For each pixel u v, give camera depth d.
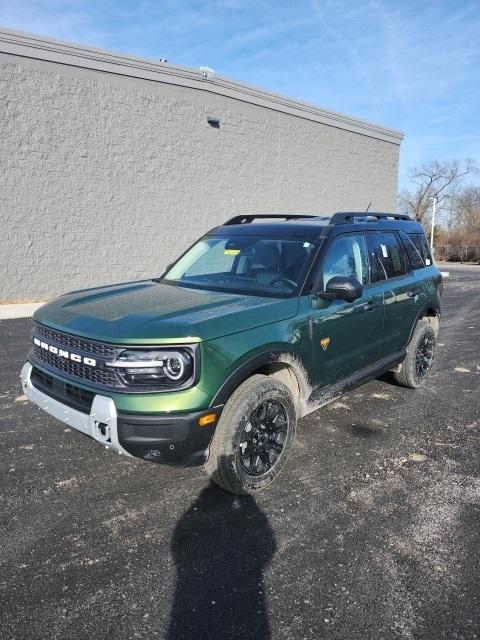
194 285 4.18
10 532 2.92
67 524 3.01
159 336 2.86
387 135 20.62
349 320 4.11
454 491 3.46
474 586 2.53
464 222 48.34
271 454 3.43
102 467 3.72
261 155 15.51
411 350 5.37
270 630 2.24
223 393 3.00
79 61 11.05
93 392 2.96
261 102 15.23
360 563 2.70
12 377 5.83
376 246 4.81
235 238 4.52
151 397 2.82
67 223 11.37
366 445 4.18
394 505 3.27
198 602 2.41
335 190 18.53
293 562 2.70
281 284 3.84
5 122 10.18
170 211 13.28
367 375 4.54
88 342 3.02
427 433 4.45
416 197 59.62
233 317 3.18
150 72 12.32
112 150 11.90
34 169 10.70
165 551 2.78
